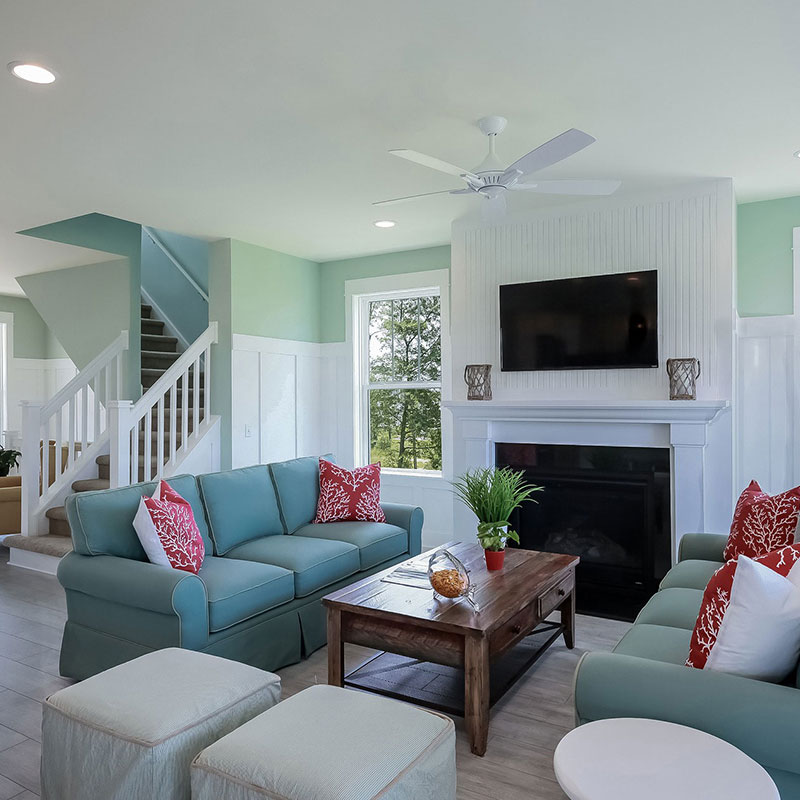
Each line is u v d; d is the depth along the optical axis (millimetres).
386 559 4312
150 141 3512
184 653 2330
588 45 2570
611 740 1597
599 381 4637
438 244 5938
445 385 5980
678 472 4316
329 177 4109
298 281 6387
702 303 4305
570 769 1468
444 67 2736
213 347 5758
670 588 3064
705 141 3578
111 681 2098
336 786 1558
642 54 2641
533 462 4930
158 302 7781
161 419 5328
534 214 4836
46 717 2012
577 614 4215
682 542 3617
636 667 1843
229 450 5652
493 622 2604
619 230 4547
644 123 3326
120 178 4102
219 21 2385
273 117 3217
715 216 4258
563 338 4688
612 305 4520
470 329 5090
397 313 6379
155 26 2414
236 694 2043
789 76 2832
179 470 5340
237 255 5734
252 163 3855
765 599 1767
